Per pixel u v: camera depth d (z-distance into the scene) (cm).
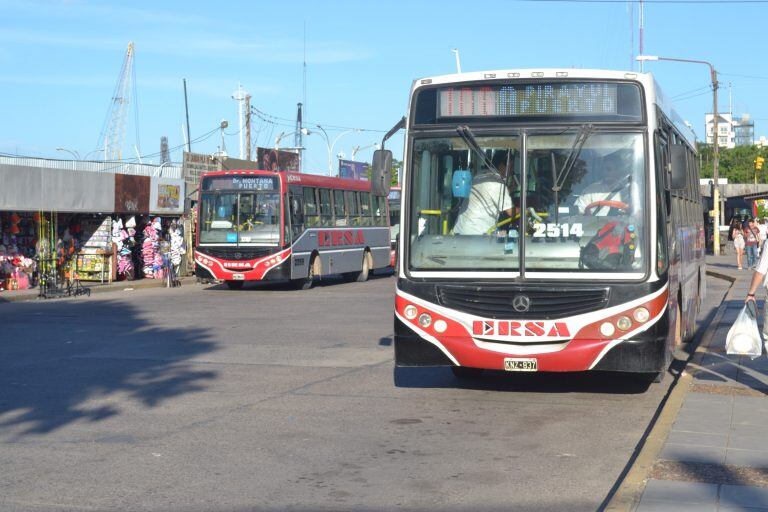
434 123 1044
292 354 1442
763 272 1027
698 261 1692
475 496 682
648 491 643
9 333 1728
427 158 1041
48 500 669
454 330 1005
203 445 842
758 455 744
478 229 1016
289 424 934
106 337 1664
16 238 2823
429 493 690
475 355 998
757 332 1037
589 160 1008
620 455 809
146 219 3397
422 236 1030
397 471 754
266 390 1129
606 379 1209
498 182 1020
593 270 985
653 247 982
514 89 1030
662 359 982
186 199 2945
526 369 991
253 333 1725
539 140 1018
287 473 747
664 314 990
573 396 1091
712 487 652
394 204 4162
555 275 990
